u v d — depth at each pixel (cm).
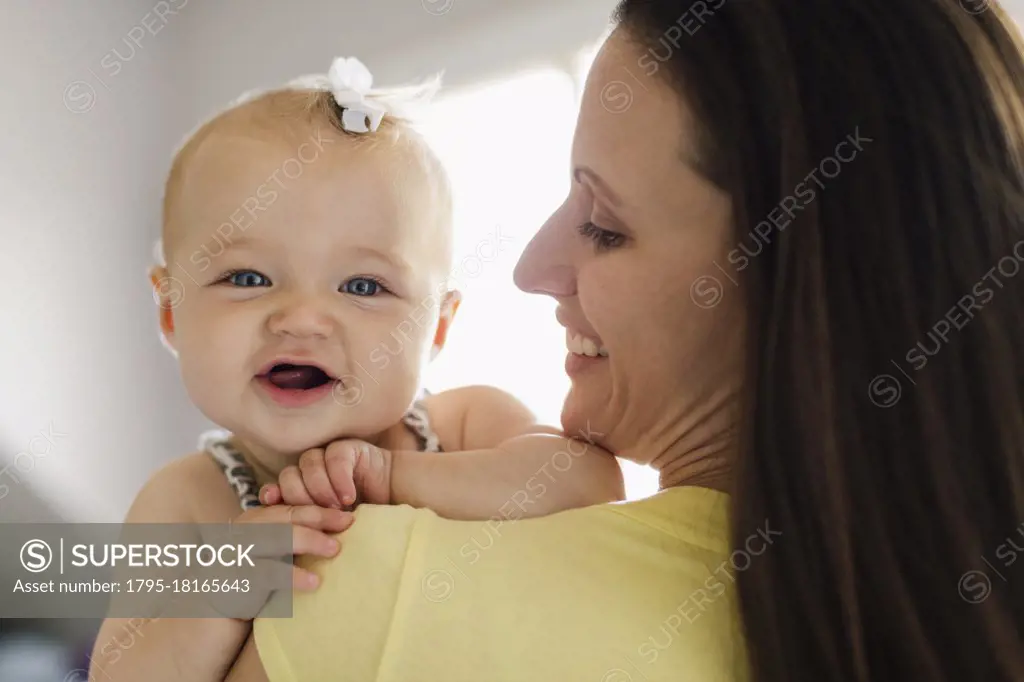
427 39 174
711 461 68
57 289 183
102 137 193
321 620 60
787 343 58
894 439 60
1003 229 61
